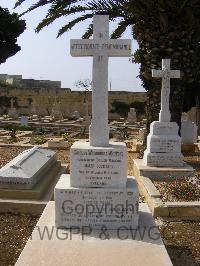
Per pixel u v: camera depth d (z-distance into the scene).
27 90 47.62
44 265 3.98
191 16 11.55
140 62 12.88
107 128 5.28
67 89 51.00
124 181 5.07
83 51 5.34
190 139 14.79
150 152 10.45
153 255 4.25
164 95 10.88
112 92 45.75
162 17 11.73
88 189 4.98
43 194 7.41
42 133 22.69
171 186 8.07
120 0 11.86
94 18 5.32
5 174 7.25
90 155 5.04
